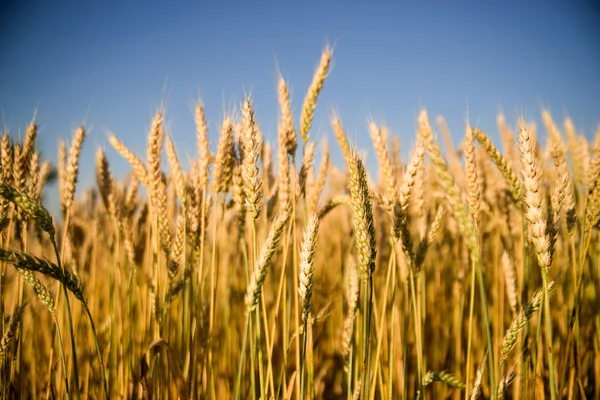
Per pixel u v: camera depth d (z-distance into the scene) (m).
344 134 0.56
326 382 0.75
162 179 0.57
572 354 0.50
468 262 0.71
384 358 0.58
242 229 0.52
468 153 0.44
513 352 0.64
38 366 0.63
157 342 0.42
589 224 0.48
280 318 0.65
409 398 0.58
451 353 0.63
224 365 0.63
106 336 0.63
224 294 0.74
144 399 0.44
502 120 0.70
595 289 0.65
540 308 0.43
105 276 0.81
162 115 0.51
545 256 0.38
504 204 0.65
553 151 0.56
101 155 0.60
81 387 0.59
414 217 0.73
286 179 0.48
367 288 0.41
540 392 0.50
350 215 1.02
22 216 0.51
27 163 0.52
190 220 0.53
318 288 0.80
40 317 0.72
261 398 0.43
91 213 0.81
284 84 0.50
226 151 0.49
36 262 0.36
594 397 0.59
